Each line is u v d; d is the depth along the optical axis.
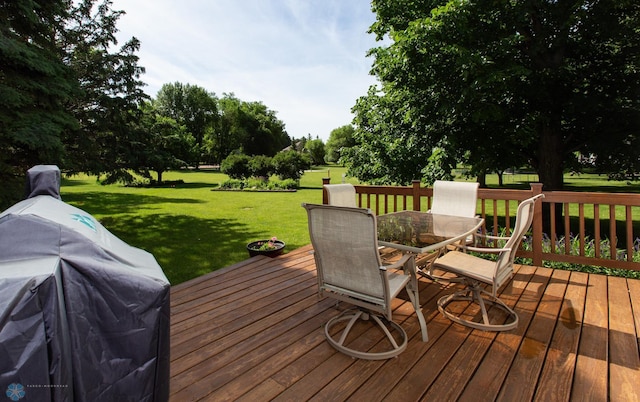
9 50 4.65
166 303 0.93
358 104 10.15
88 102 8.52
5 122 4.75
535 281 3.41
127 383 0.87
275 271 3.88
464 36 6.18
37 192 1.24
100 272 0.85
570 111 7.21
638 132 6.80
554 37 6.67
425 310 2.82
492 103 6.32
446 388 1.84
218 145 45.19
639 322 2.54
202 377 1.96
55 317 0.75
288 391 1.83
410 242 2.46
